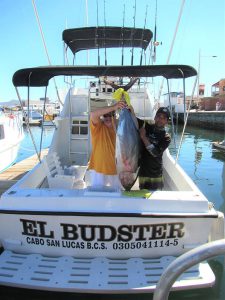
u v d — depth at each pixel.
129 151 3.51
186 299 3.53
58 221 3.41
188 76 4.13
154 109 6.45
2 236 3.64
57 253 3.60
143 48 7.25
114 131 3.93
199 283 3.29
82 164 6.41
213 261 4.39
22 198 3.45
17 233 3.58
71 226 3.42
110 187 3.71
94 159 3.98
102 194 3.46
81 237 3.47
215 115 26.50
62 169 5.60
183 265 1.55
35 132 24.80
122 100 3.57
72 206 3.40
